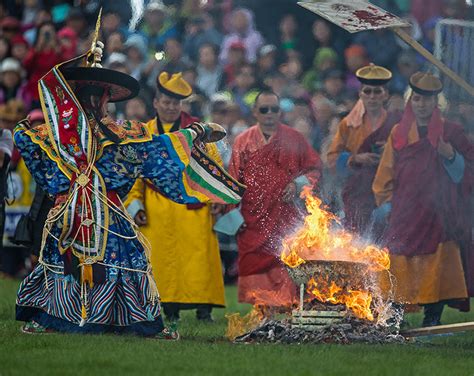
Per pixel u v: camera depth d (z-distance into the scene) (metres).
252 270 27.25
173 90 26.95
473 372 17.94
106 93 21.69
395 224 26.08
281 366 17.70
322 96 33.25
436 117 26.47
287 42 37.12
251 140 27.72
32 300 21.55
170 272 26.67
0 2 44.84
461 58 27.17
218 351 19.19
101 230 21.22
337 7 24.02
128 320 21.20
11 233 36.16
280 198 27.39
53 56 39.53
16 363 17.50
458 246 26.06
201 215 26.91
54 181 21.48
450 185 26.23
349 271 21.42
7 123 33.50
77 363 17.58
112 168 21.38
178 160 21.62
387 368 17.78
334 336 20.94
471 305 31.77
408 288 25.83
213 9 37.97
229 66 36.78
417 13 35.91
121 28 38.06
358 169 28.22
